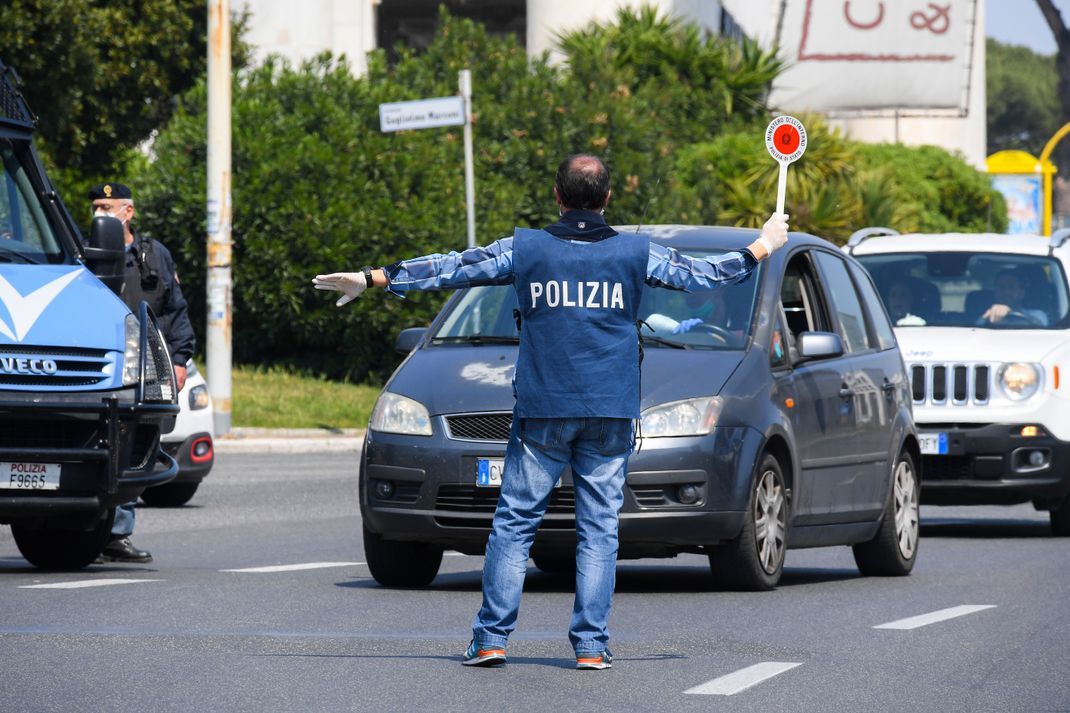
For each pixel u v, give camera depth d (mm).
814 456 26297
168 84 73312
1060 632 21375
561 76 92625
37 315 24953
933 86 126500
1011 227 114688
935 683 17719
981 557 31797
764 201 97500
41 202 27938
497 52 88312
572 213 17562
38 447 24578
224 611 21891
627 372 17359
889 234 41438
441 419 24312
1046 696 17172
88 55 63031
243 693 16375
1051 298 38562
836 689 17250
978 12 126375
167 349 26609
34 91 63406
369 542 25172
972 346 36750
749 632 20891
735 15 141000
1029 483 36156
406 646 19188
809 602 23922
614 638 20219
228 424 57656
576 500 17719
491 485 23859
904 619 22234
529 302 17328
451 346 26031
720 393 24453
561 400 17203
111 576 25938
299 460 53062
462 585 25953
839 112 127750
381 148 70750
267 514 38062
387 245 69562
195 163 69812
